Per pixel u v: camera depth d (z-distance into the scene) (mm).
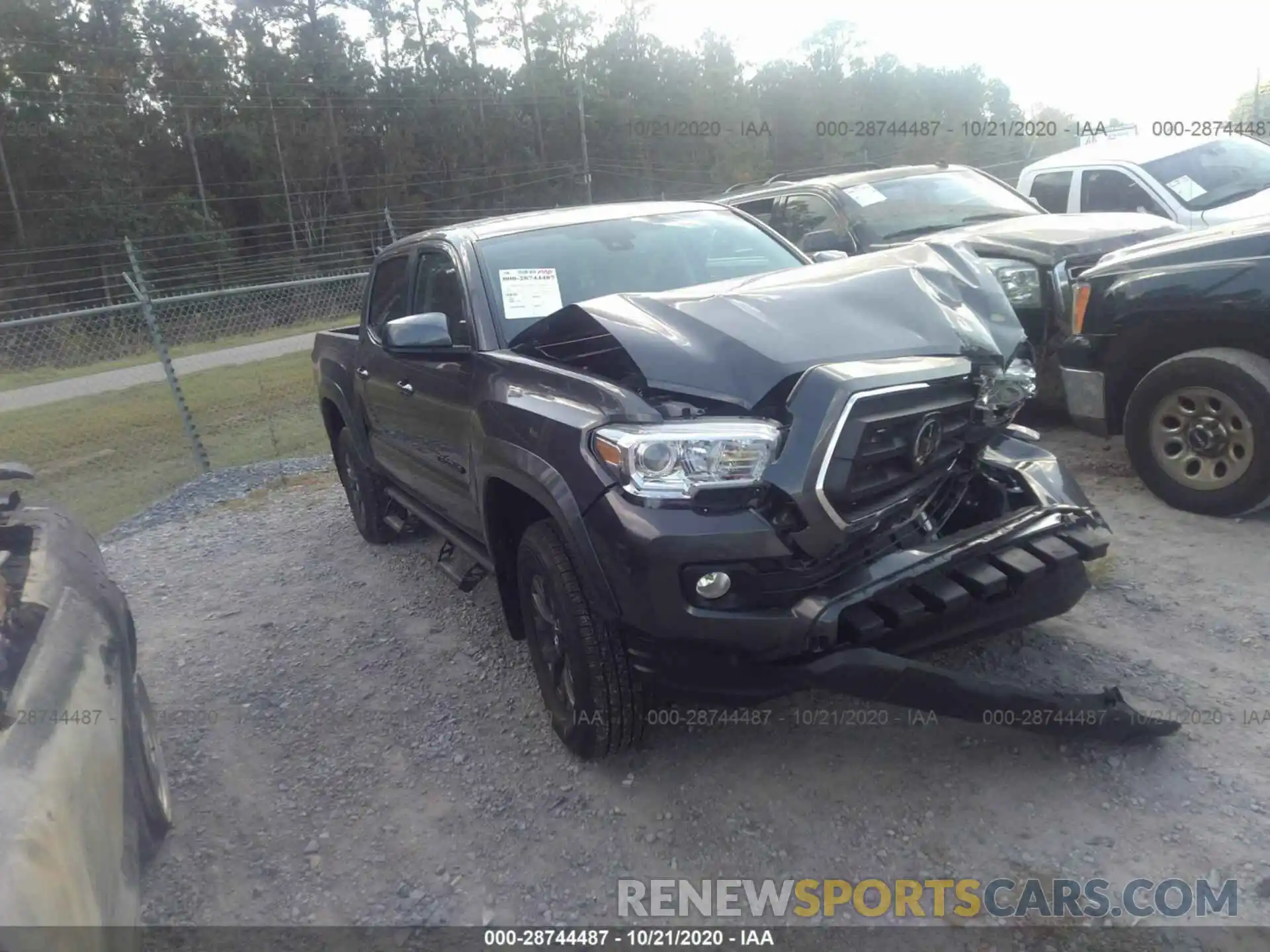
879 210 7988
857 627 2920
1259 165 8742
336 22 59375
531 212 5086
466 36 62375
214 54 54344
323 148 53812
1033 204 8328
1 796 1870
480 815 3428
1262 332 4816
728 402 3041
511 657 4586
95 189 45406
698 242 4699
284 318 19453
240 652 5043
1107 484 5730
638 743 3535
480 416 3797
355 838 3402
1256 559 4523
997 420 3449
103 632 2902
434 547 6262
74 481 9898
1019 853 2922
